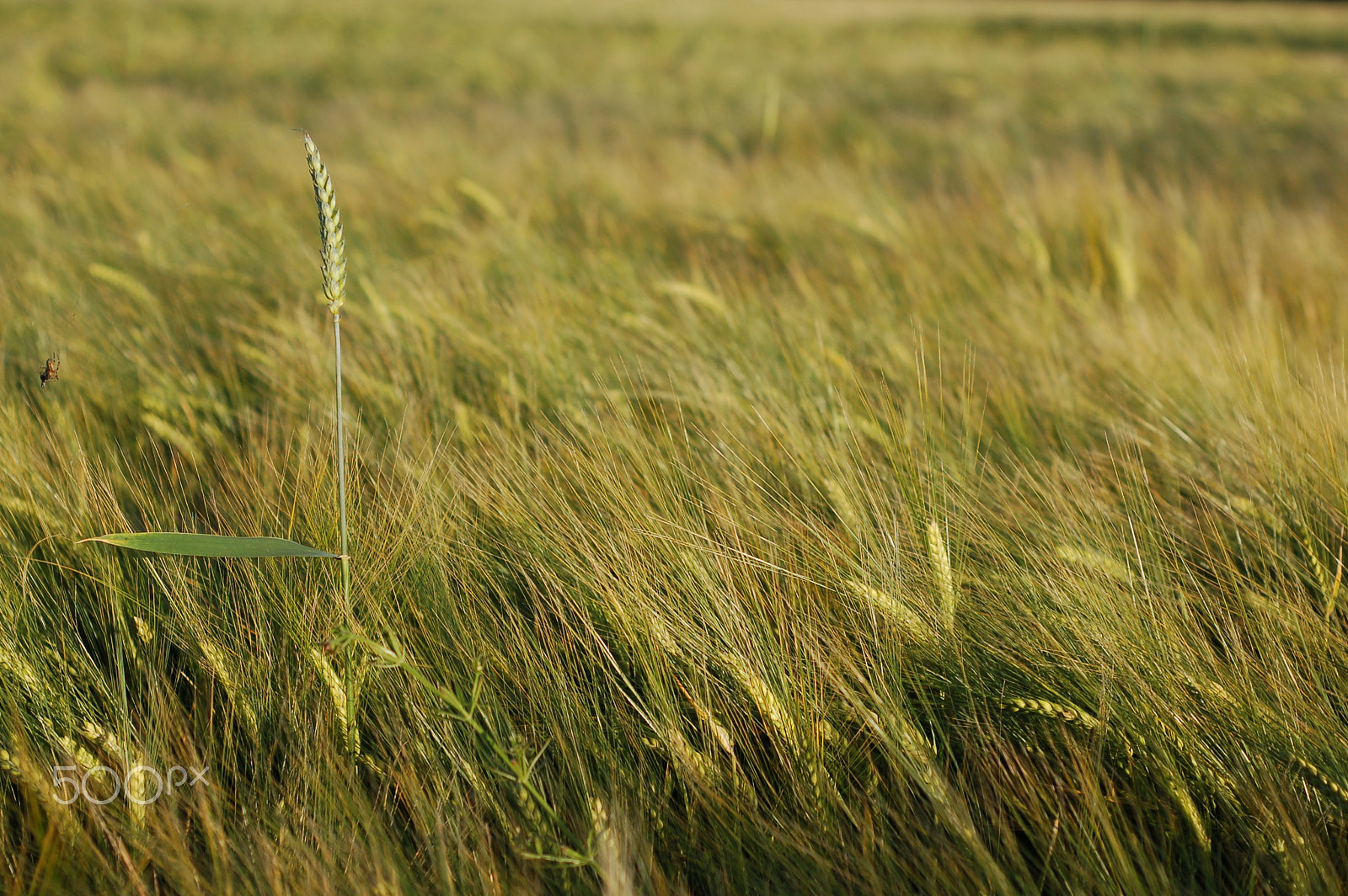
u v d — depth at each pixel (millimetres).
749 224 5867
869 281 4648
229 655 2031
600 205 6438
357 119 10977
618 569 2102
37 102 10867
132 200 5996
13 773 1723
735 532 2258
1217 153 10086
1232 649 2072
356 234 5562
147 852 1605
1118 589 2104
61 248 4801
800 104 12766
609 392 3051
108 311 3932
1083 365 3596
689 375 3285
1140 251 5234
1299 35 23203
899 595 2080
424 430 3068
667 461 2617
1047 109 13391
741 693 1959
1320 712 1846
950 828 1640
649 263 5074
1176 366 3439
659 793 1824
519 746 1593
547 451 2621
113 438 3033
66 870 1629
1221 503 2611
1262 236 5527
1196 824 1685
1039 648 2027
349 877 1561
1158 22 26719
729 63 18562
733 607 2023
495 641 2105
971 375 3143
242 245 5059
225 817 1767
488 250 4914
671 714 1875
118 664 1987
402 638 2057
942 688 2027
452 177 7102
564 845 1688
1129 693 1896
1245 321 3775
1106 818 1612
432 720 1892
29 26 20125
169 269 4520
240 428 3199
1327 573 2244
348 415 3070
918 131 11227
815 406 3059
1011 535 2398
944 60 18734
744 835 1718
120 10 23203
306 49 18531
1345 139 10211
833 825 1723
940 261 5059
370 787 1890
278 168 7414
